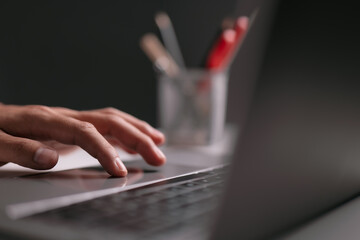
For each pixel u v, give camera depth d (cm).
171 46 88
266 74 22
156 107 149
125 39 151
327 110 26
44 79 155
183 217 26
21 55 155
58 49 154
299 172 26
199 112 79
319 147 27
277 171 24
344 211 32
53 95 155
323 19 24
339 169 30
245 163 22
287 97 23
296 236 26
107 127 57
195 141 79
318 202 29
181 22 146
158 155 51
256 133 22
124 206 28
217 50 80
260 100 22
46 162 44
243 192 22
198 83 79
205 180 40
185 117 79
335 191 31
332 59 25
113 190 35
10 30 155
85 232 23
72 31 153
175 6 146
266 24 22
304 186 27
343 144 29
